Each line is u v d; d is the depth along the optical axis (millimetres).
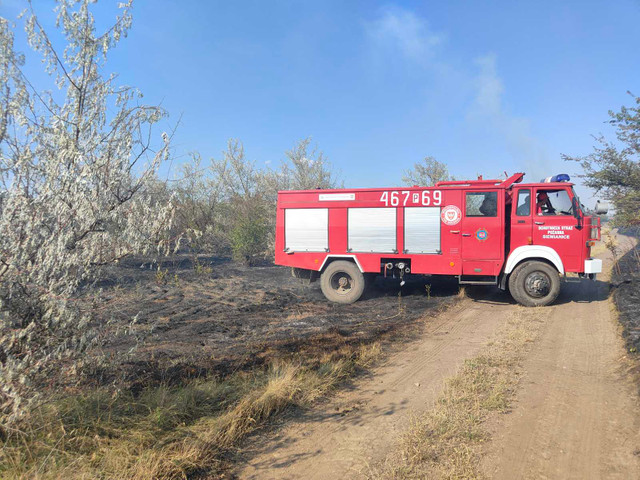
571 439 3855
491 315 8938
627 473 3322
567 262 9422
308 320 8398
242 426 4172
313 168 19281
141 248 3836
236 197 18453
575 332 7391
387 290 11859
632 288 10203
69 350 3607
